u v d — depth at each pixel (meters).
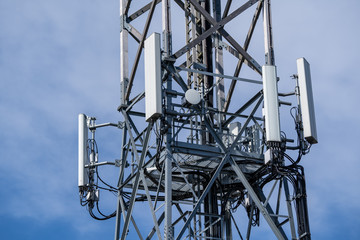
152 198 34.38
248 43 33.72
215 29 30.97
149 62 28.78
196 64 33.66
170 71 29.56
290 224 30.73
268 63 31.69
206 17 31.09
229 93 34.25
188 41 34.69
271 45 31.95
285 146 29.80
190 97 29.16
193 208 29.88
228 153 29.98
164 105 28.91
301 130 30.67
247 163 30.97
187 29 34.81
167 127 28.70
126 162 32.88
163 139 29.05
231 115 32.12
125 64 33.25
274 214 30.48
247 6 31.72
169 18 30.08
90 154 34.75
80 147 34.94
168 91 29.27
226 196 32.47
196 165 31.36
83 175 34.50
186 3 34.66
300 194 29.84
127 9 33.81
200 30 34.38
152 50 28.75
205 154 29.66
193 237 30.47
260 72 31.91
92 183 34.47
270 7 32.47
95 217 34.53
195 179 33.03
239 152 30.39
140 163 30.08
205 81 33.75
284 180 31.30
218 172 29.52
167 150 28.66
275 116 29.61
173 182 33.66
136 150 30.92
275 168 29.80
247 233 32.66
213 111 31.78
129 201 33.78
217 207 32.38
